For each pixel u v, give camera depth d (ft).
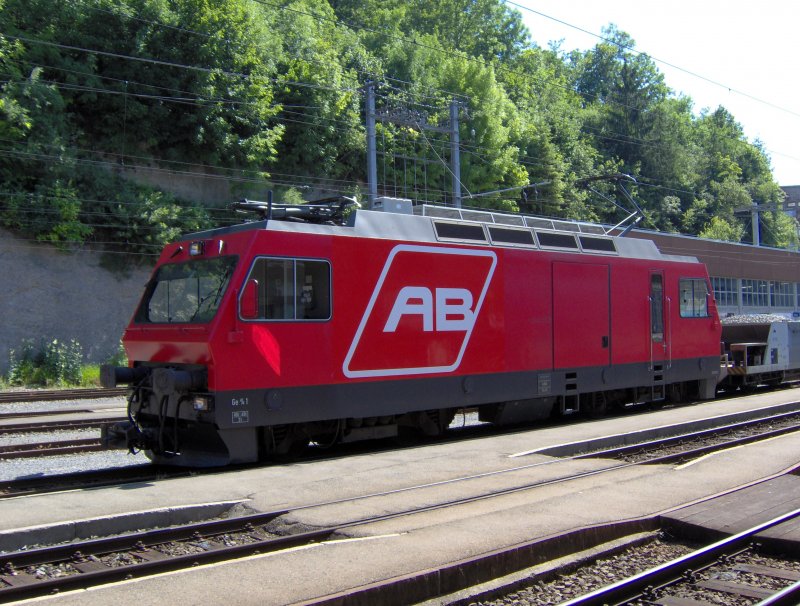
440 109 142.72
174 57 102.22
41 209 87.10
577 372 49.85
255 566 19.62
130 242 94.68
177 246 38.42
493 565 20.30
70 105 97.60
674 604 19.03
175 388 33.27
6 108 84.99
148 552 22.47
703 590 20.20
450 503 26.96
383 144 128.88
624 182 216.13
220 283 34.94
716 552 22.21
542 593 20.06
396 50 160.35
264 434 36.47
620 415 55.16
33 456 39.52
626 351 53.47
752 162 296.71
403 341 40.29
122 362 93.35
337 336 37.50
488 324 44.62
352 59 145.48
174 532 23.65
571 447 39.60
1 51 86.99
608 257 52.70
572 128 202.80
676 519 24.62
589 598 18.67
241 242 35.27
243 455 34.55
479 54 240.53
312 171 122.83
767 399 65.05
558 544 22.07
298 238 36.42
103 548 22.31
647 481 30.63
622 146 237.04
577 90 299.38
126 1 100.78
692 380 62.59
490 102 144.15
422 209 44.80
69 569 20.89
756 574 21.09
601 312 51.80
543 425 50.75
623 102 240.73
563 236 50.47
